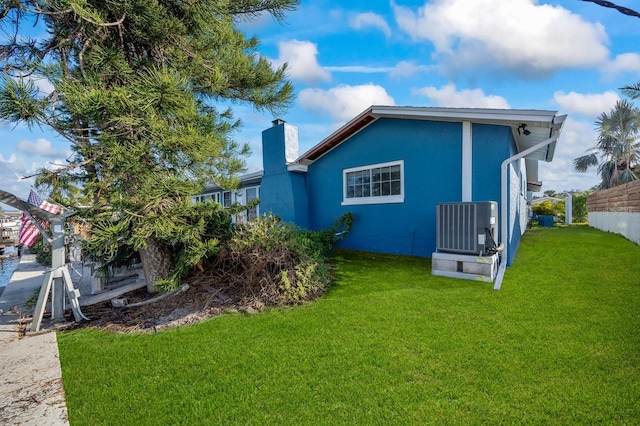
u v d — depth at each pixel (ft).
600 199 44.34
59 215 17.03
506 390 8.26
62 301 17.22
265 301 16.67
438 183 23.98
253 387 9.12
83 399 9.10
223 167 19.92
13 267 53.36
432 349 10.61
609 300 14.07
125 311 17.57
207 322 14.79
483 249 18.61
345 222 28.86
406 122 25.81
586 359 9.46
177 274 18.26
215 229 20.71
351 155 30.25
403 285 18.19
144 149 15.10
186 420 7.89
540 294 15.43
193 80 21.12
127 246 21.16
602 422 7.02
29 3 14.66
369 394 8.43
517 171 29.19
